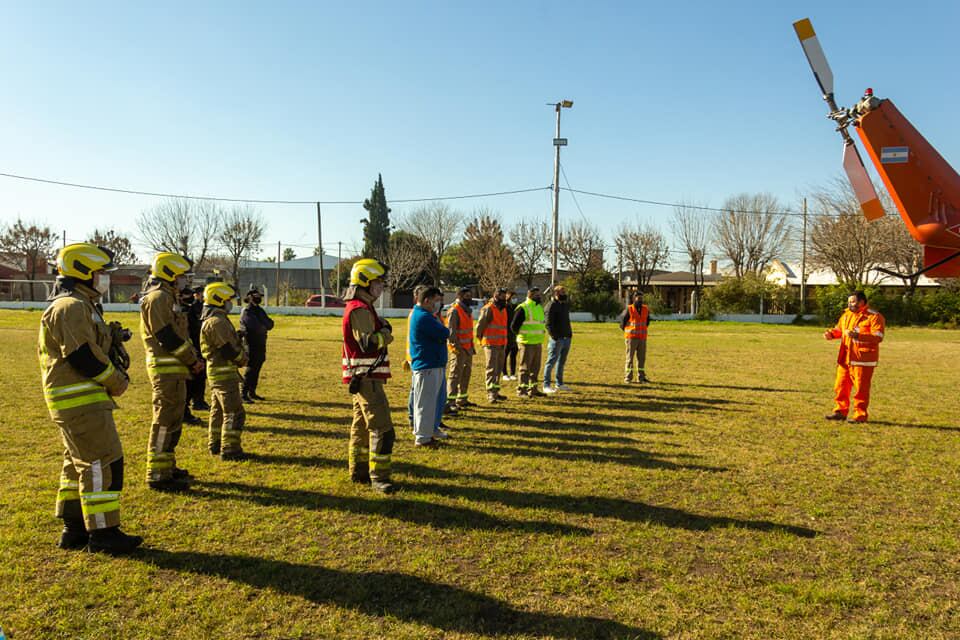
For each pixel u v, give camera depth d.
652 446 7.34
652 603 3.71
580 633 3.39
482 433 7.91
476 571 4.09
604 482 5.96
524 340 10.70
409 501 5.36
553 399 10.52
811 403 10.27
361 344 5.44
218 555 4.27
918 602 3.78
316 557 4.27
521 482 5.92
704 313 40.03
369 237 62.84
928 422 8.82
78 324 4.06
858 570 4.20
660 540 4.64
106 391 4.30
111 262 4.42
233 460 6.52
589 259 57.28
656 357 17.72
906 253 40.09
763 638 3.36
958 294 35.94
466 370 9.49
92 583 3.85
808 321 38.53
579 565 4.20
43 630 3.33
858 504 5.46
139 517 4.91
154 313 5.40
